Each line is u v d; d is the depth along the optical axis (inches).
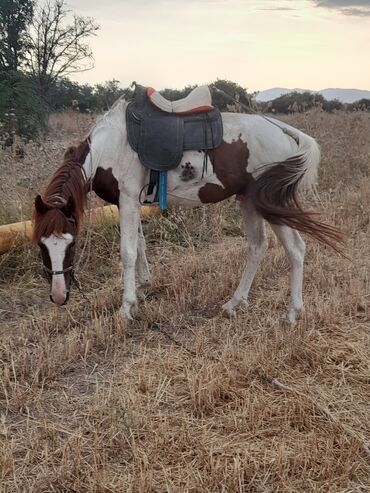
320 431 122.0
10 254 215.9
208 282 205.6
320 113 418.9
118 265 222.7
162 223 264.5
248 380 141.8
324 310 175.9
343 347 157.6
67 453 112.9
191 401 133.0
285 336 161.6
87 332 165.6
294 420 124.9
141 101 169.0
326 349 156.7
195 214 277.1
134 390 137.4
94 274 220.7
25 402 133.2
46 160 264.5
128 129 166.2
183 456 113.3
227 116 172.2
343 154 367.2
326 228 167.2
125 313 175.9
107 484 106.0
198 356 154.1
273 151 167.5
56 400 136.4
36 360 152.3
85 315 186.2
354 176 362.6
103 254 232.7
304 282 207.8
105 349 162.6
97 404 131.2
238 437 119.8
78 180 158.4
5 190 247.1
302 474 108.1
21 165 258.1
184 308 187.8
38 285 209.2
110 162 167.2
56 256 149.6
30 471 110.9
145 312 181.3
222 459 113.0
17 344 164.7
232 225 279.0
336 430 121.1
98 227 233.5
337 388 139.1
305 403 129.7
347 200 298.7
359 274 211.6
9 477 108.8
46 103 580.1
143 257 193.2
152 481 105.3
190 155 165.9
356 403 132.6
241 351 155.4
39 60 636.7
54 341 167.8
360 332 168.2
